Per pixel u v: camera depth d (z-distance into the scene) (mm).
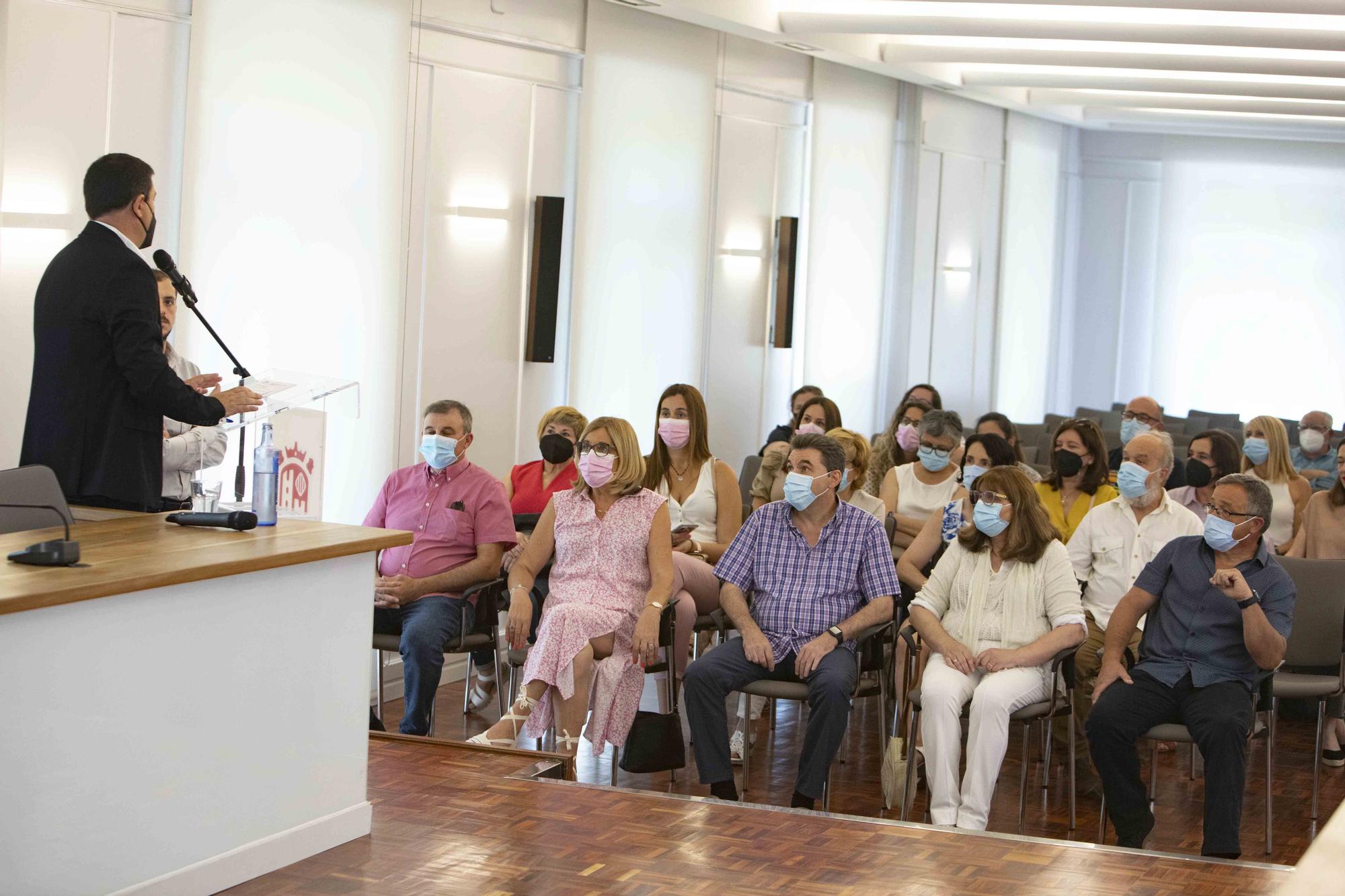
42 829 2404
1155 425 7312
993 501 4434
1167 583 4328
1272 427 6273
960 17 7797
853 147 9789
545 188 7406
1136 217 13555
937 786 4152
